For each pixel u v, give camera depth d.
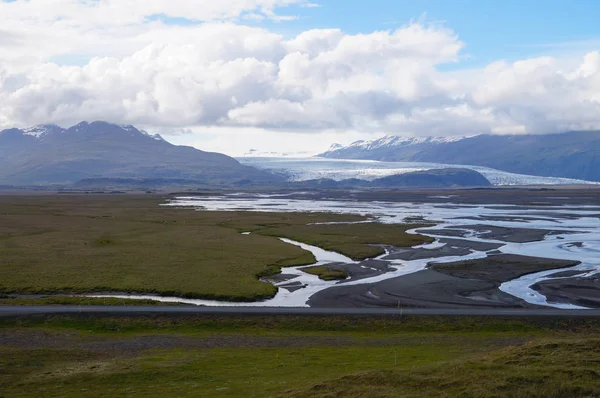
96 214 194.12
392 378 36.28
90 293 72.44
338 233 137.00
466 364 38.41
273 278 83.50
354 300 69.19
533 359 39.09
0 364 44.56
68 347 50.06
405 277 83.44
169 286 74.62
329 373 41.06
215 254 101.56
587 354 39.75
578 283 79.25
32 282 76.38
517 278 83.38
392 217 188.88
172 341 51.84
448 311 59.97
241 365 43.91
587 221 177.00
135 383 39.66
